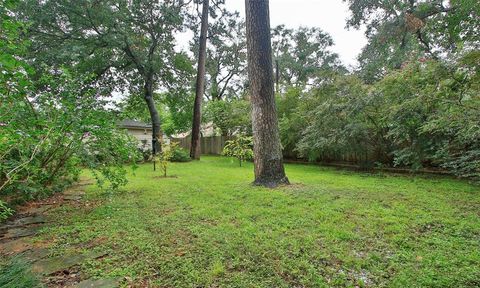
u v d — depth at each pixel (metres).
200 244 2.38
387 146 7.21
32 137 2.76
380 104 6.48
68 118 3.20
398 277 1.80
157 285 1.77
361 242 2.38
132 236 2.61
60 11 9.03
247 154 9.80
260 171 5.02
